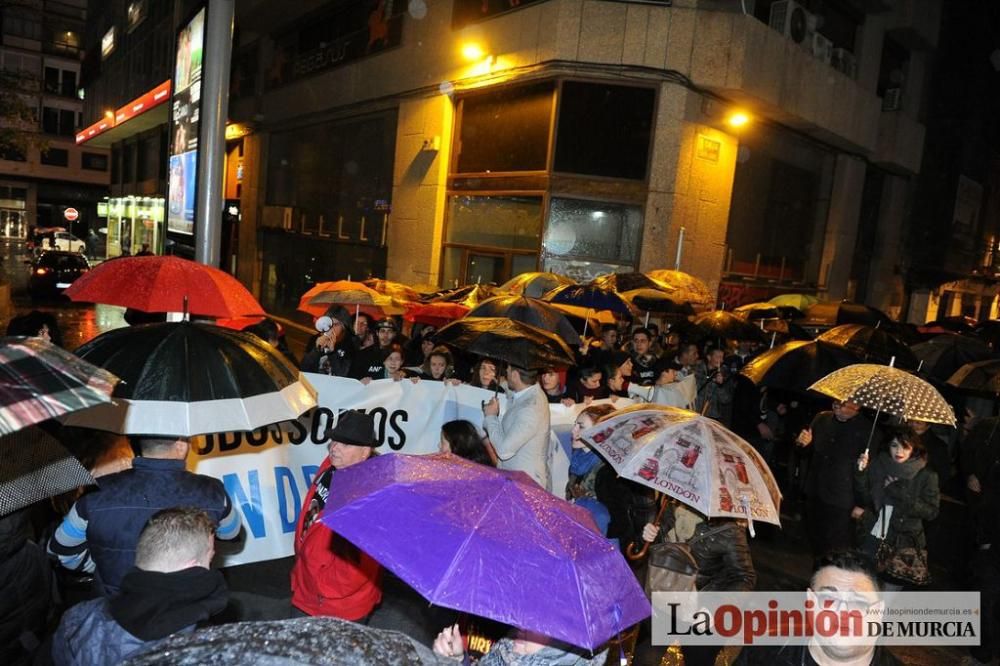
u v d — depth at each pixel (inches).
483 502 94.2
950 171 934.4
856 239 809.5
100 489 120.4
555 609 84.9
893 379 197.9
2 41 2191.2
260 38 1007.0
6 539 114.7
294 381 148.7
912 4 757.3
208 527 99.3
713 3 520.7
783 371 243.0
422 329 392.8
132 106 1336.1
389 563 87.2
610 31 519.2
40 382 82.4
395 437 237.1
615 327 396.2
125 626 89.9
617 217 536.7
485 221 597.0
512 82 562.6
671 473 143.5
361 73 754.2
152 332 135.0
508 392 229.1
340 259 807.7
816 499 229.8
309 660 54.8
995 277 1169.4
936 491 199.2
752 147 625.3
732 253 624.7
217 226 323.0
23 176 2306.8
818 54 631.2
